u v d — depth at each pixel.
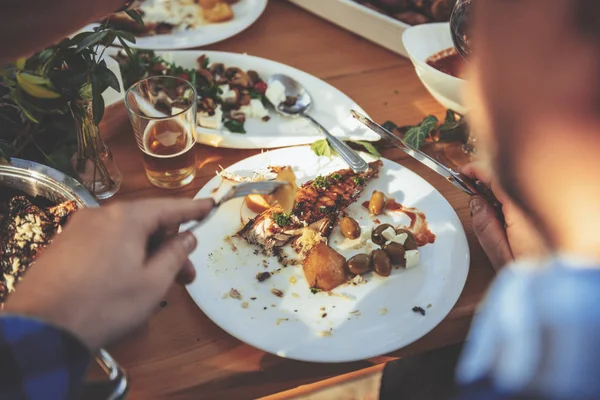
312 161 0.64
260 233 0.55
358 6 0.82
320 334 0.48
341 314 0.50
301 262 0.55
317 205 0.58
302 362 0.48
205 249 0.55
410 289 0.52
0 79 0.52
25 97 0.47
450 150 0.68
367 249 0.56
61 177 0.51
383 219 0.59
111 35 0.54
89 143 0.57
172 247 0.35
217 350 0.48
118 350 0.48
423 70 0.66
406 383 0.56
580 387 0.20
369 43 0.86
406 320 0.50
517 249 0.50
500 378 0.21
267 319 0.49
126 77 0.72
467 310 0.52
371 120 0.66
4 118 0.56
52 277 0.31
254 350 0.48
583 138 0.18
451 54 0.72
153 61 0.74
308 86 0.74
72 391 0.29
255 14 0.86
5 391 0.28
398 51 0.83
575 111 0.18
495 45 0.19
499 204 0.55
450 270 0.53
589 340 0.20
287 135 0.68
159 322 0.50
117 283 0.32
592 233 0.20
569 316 0.20
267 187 0.45
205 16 0.85
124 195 0.62
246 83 0.74
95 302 0.31
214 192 0.60
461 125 0.68
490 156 0.22
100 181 0.60
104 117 0.65
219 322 0.48
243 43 0.84
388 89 0.78
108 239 0.33
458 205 0.62
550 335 0.20
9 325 0.28
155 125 0.59
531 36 0.18
